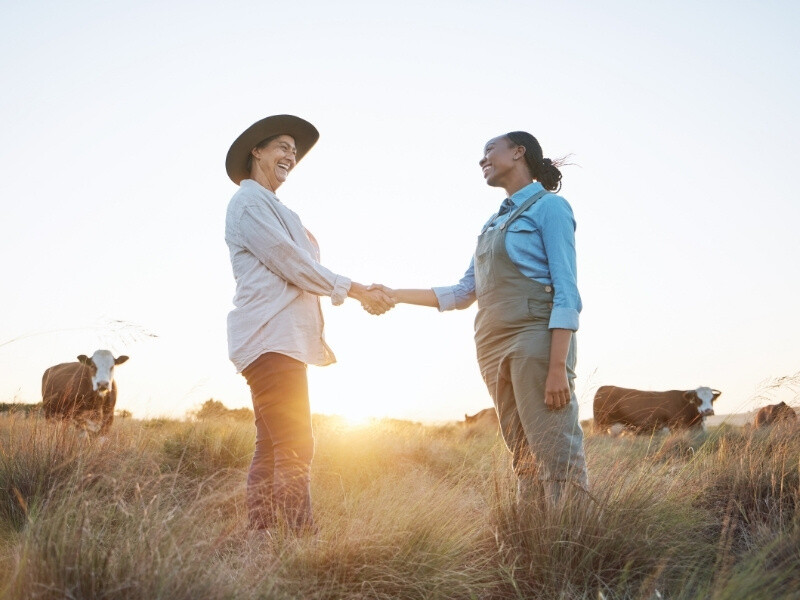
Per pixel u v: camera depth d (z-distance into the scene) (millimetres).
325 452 6184
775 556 2906
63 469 4102
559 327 3240
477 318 3629
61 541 2371
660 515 3236
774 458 3975
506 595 2814
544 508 3076
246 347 3553
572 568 2867
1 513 3561
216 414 8234
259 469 3625
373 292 3963
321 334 3744
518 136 3725
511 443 3559
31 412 5480
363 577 2727
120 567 2289
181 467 5352
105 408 9781
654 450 5766
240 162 4023
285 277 3582
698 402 14281
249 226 3609
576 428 3324
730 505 3582
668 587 2822
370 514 3256
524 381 3330
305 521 3268
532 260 3424
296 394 3510
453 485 4461
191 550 2463
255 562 2693
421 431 8398
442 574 2734
